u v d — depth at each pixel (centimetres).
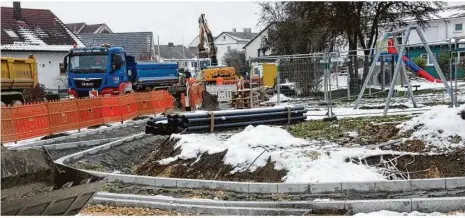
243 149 1135
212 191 989
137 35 7031
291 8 4134
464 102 1866
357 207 818
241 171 1062
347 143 1172
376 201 816
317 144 1176
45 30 4938
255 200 911
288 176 992
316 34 3803
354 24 3362
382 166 998
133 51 6850
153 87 3353
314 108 1962
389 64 2103
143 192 1012
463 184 891
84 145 1689
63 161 1324
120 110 2336
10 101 2289
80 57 2792
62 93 4381
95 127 2127
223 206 868
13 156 749
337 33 3525
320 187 922
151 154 1449
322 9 3406
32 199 630
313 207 833
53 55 4762
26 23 4884
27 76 2400
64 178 776
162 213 856
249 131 1233
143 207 898
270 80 2908
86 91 2777
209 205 880
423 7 3469
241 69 6303
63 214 694
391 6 3447
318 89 1964
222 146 1182
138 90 3209
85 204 723
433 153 1004
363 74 2009
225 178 1062
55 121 1898
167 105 2911
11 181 733
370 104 2006
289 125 1574
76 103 2020
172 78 3559
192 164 1160
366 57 1991
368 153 1025
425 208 805
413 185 899
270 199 912
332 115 1664
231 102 2708
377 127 1274
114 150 1489
